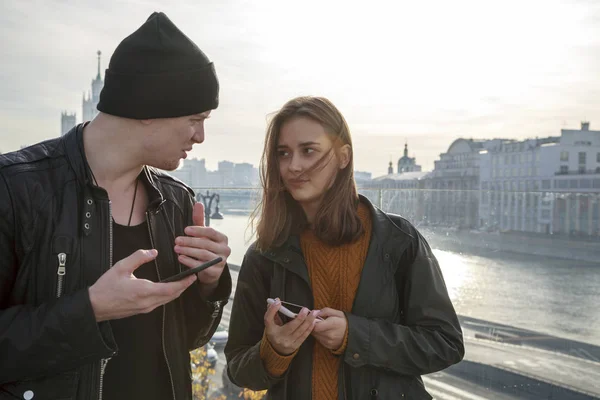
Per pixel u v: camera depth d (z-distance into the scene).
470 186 110.62
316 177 1.72
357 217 1.78
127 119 1.39
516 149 104.38
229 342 1.89
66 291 1.33
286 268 1.76
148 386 1.48
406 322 1.76
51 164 1.39
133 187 1.54
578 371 9.13
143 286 1.24
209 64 1.44
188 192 1.73
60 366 1.25
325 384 1.70
